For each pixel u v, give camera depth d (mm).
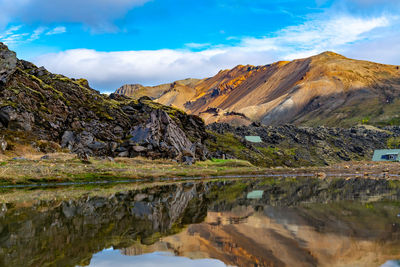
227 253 11914
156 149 77438
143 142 76438
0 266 10711
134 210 23609
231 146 130500
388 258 10875
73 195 32906
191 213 22016
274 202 27406
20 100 70812
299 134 177000
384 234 14438
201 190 39625
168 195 34031
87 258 11555
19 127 66500
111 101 98062
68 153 66000
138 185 45969
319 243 13070
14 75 75062
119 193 35406
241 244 13227
